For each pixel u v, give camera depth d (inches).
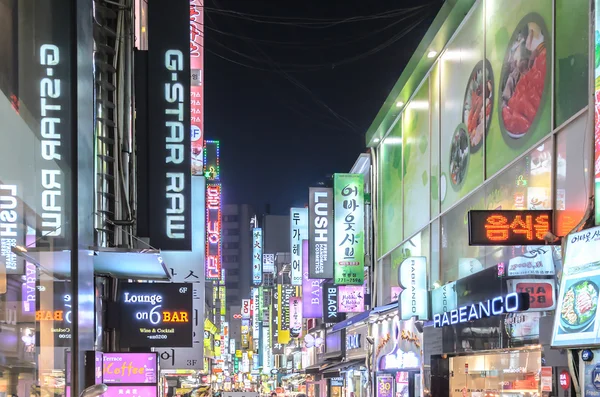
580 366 296.8
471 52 581.9
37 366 204.2
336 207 1007.0
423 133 733.9
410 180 786.8
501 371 486.6
